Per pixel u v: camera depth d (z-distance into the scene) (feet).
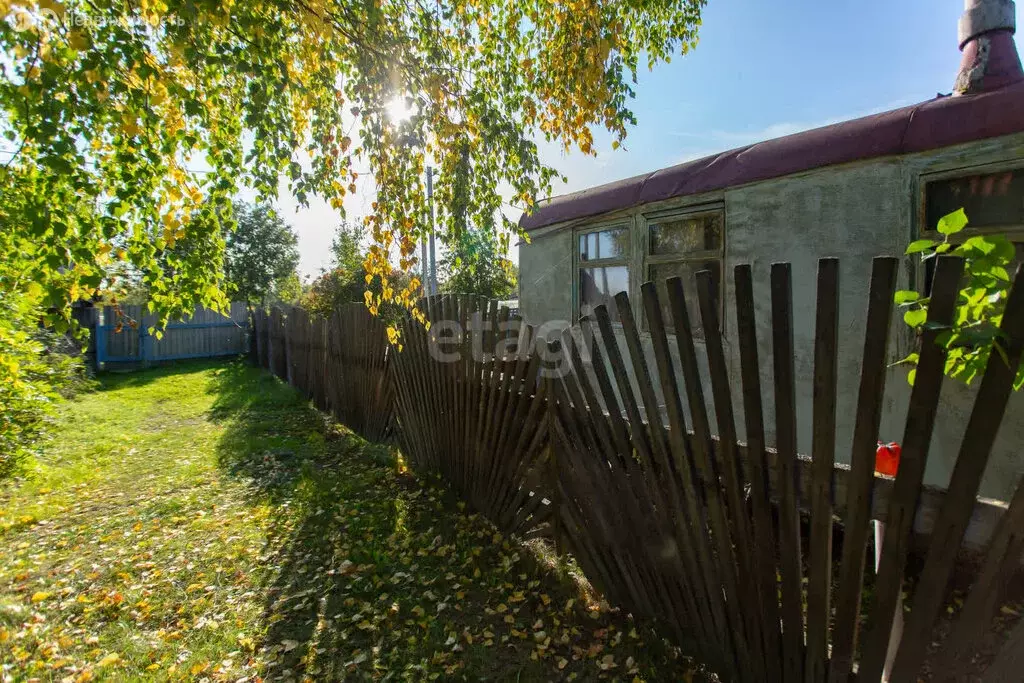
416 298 14.60
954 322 4.90
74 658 9.11
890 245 10.73
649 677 8.05
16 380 18.06
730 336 13.61
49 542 13.70
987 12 9.80
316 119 11.65
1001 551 4.88
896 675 5.65
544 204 19.94
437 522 13.71
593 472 9.46
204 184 9.25
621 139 14.28
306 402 31.14
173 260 9.21
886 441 10.77
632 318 7.62
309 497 15.96
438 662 8.73
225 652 9.21
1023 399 9.20
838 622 5.97
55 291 8.06
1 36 6.95
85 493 17.21
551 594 10.38
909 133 10.25
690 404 7.02
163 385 40.06
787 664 6.61
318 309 49.52
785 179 12.36
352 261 49.19
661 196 15.30
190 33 8.00
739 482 6.77
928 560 5.29
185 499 16.35
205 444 22.99
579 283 18.79
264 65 8.70
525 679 8.23
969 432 4.95
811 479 6.06
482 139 11.97
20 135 7.93
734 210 13.44
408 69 11.00
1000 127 9.15
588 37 13.70
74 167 7.47
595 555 9.68
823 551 6.03
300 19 9.49
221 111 9.95
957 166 9.77
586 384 9.18
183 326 54.39
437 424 15.81
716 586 7.35
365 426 21.97
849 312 11.39
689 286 14.75
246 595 10.94
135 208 8.54
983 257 4.91
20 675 8.64
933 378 5.03
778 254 12.55
